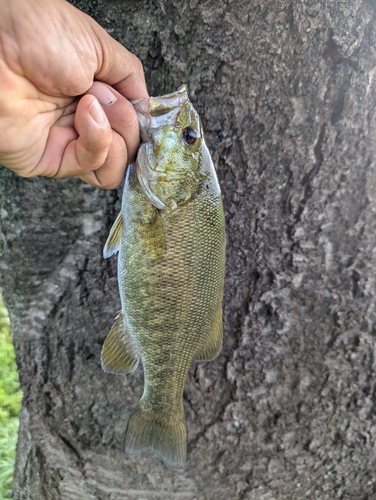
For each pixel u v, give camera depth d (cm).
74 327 34
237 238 32
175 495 38
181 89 26
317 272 32
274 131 29
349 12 25
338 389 34
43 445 37
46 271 33
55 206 31
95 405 36
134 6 26
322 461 36
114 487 38
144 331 27
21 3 19
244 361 35
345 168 29
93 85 22
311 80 27
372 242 31
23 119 21
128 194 26
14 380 67
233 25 26
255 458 37
